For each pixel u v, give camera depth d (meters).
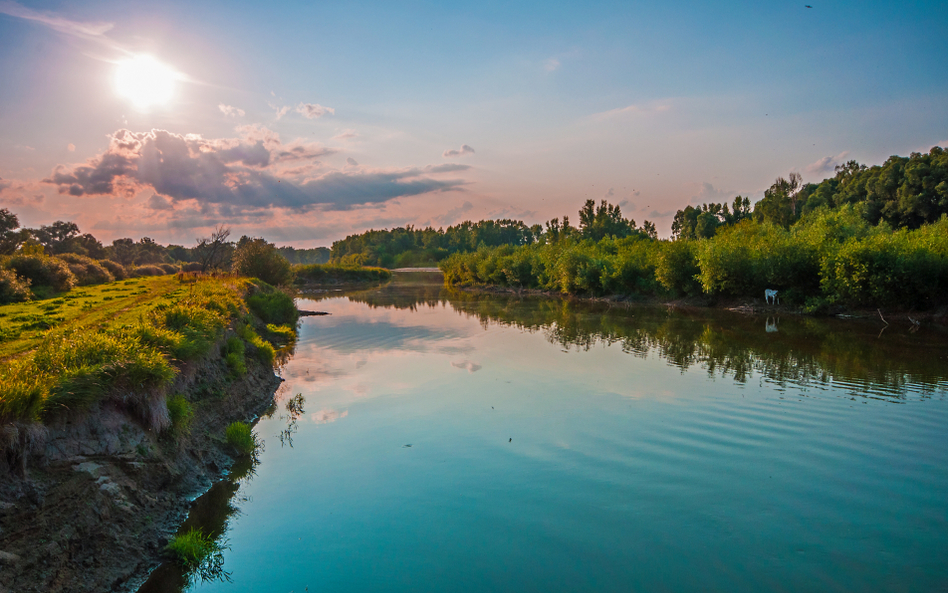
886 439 15.04
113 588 8.67
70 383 10.02
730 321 38.66
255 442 15.98
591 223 123.50
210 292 29.78
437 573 9.64
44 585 7.71
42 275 40.81
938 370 22.14
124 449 10.62
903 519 11.00
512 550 10.30
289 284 67.12
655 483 12.81
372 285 100.31
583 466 13.86
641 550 10.17
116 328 15.87
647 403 18.92
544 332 35.88
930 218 58.88
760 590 8.94
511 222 199.50
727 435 15.66
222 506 12.10
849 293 37.41
